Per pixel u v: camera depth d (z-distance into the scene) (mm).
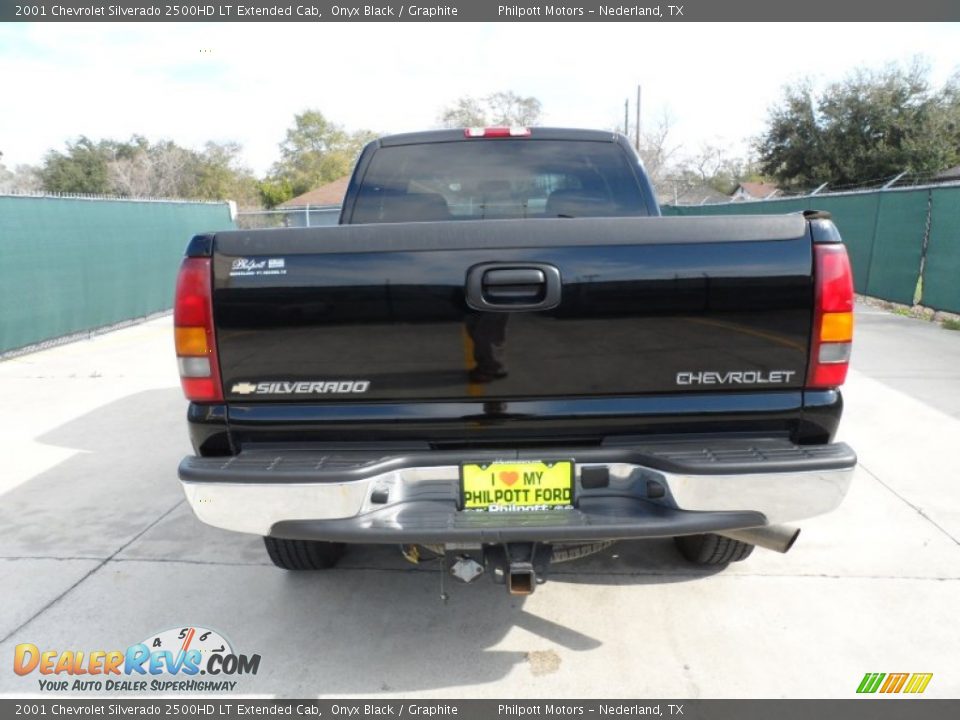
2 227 8000
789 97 31297
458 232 2037
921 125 29109
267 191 55469
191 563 3170
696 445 2127
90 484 4168
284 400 2133
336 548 3061
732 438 2164
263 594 2902
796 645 2494
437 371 2098
